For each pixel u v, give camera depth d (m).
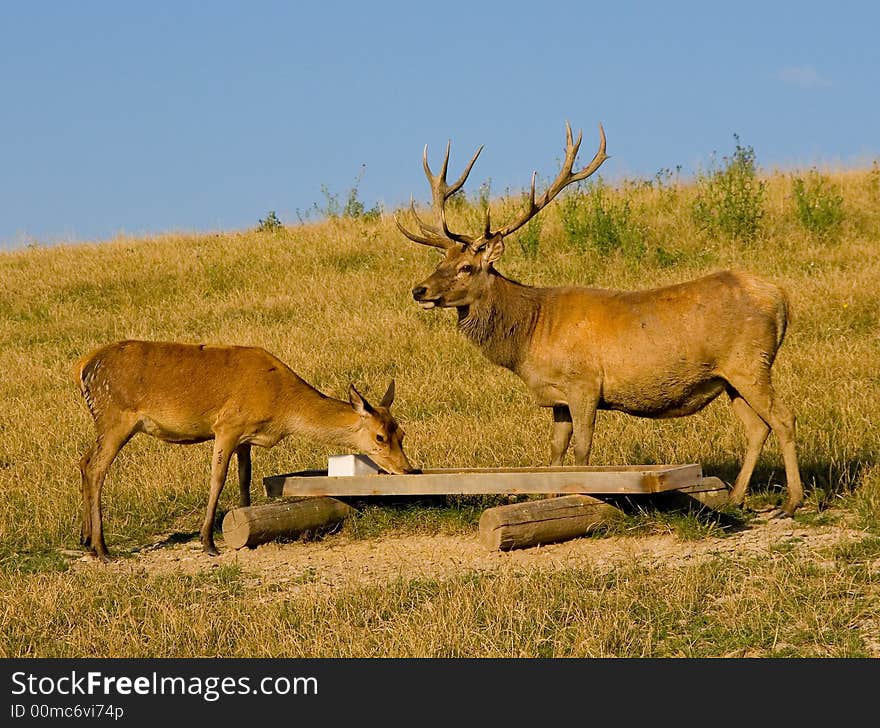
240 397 13.86
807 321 23.00
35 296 32.09
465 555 12.74
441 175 14.53
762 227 31.05
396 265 31.81
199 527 15.03
